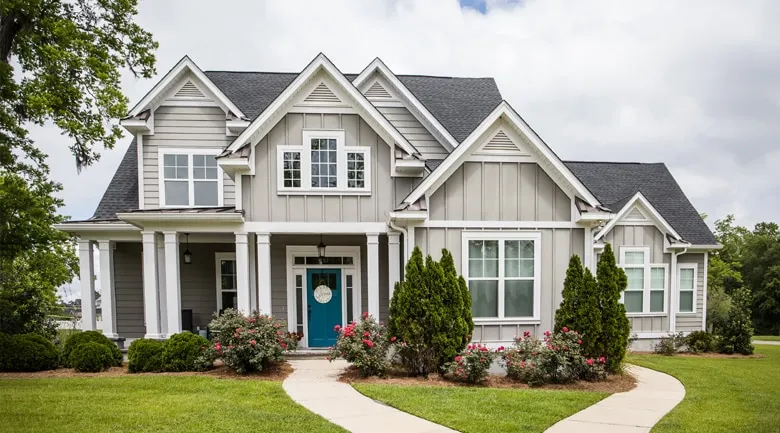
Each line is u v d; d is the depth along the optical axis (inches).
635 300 623.2
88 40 458.3
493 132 411.2
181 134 486.9
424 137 523.2
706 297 681.0
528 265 412.8
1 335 372.2
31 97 405.7
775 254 1668.3
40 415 240.5
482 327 405.7
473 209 407.8
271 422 232.1
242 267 418.9
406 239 402.0
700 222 692.1
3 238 517.7
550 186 416.2
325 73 426.6
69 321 769.6
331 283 506.3
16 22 430.0
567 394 305.3
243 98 552.4
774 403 295.7
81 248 474.6
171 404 263.0
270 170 423.2
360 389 305.9
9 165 462.9
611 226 612.4
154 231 417.1
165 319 488.1
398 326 360.5
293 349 391.9
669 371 417.7
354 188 430.9
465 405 268.5
